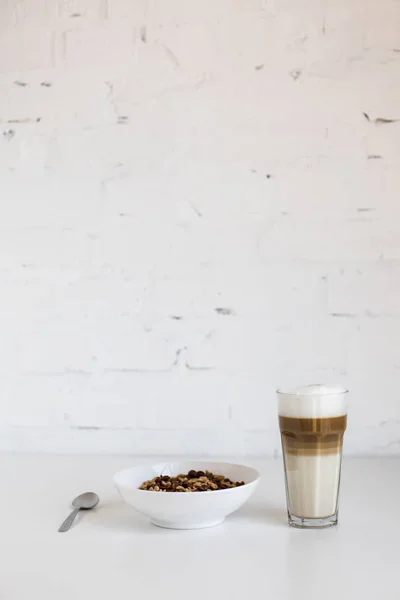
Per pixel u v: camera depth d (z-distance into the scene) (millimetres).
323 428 1212
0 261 1746
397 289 1688
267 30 1707
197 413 1723
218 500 1186
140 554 1135
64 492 1420
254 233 1709
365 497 1378
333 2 1698
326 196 1699
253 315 1711
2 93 1750
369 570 1078
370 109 1693
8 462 1650
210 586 1038
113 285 1733
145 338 1729
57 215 1741
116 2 1731
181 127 1721
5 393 1749
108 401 1734
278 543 1167
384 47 1692
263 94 1708
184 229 1721
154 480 1285
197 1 1717
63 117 1742
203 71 1718
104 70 1734
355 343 1695
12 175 1749
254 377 1712
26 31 1748
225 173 1713
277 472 1555
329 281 1698
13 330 1747
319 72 1699
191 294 1720
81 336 1735
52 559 1121
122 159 1731
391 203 1689
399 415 1692
